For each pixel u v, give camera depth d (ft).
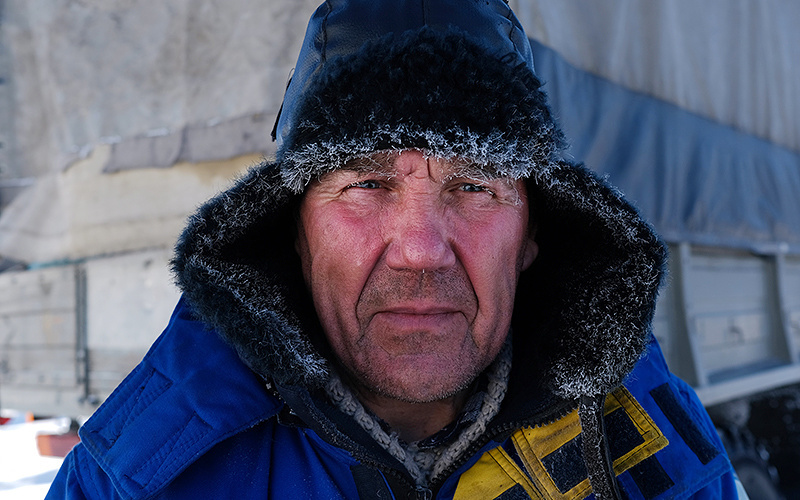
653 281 2.98
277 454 2.91
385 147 2.54
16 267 7.88
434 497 3.06
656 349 3.77
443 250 2.66
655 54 8.20
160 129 6.96
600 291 3.11
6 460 9.27
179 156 6.82
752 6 10.22
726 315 9.25
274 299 3.05
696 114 8.91
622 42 7.79
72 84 7.34
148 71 7.03
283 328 2.78
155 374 2.92
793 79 11.13
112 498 2.64
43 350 7.80
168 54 6.95
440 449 3.15
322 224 2.81
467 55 2.56
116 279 7.22
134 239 7.06
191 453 2.63
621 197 3.01
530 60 3.19
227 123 6.61
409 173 2.66
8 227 7.66
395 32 2.76
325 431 2.74
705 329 8.70
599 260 3.16
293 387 2.68
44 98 7.56
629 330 2.98
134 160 7.07
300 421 2.90
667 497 3.13
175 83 6.91
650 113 8.00
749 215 9.70
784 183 10.72
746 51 10.07
